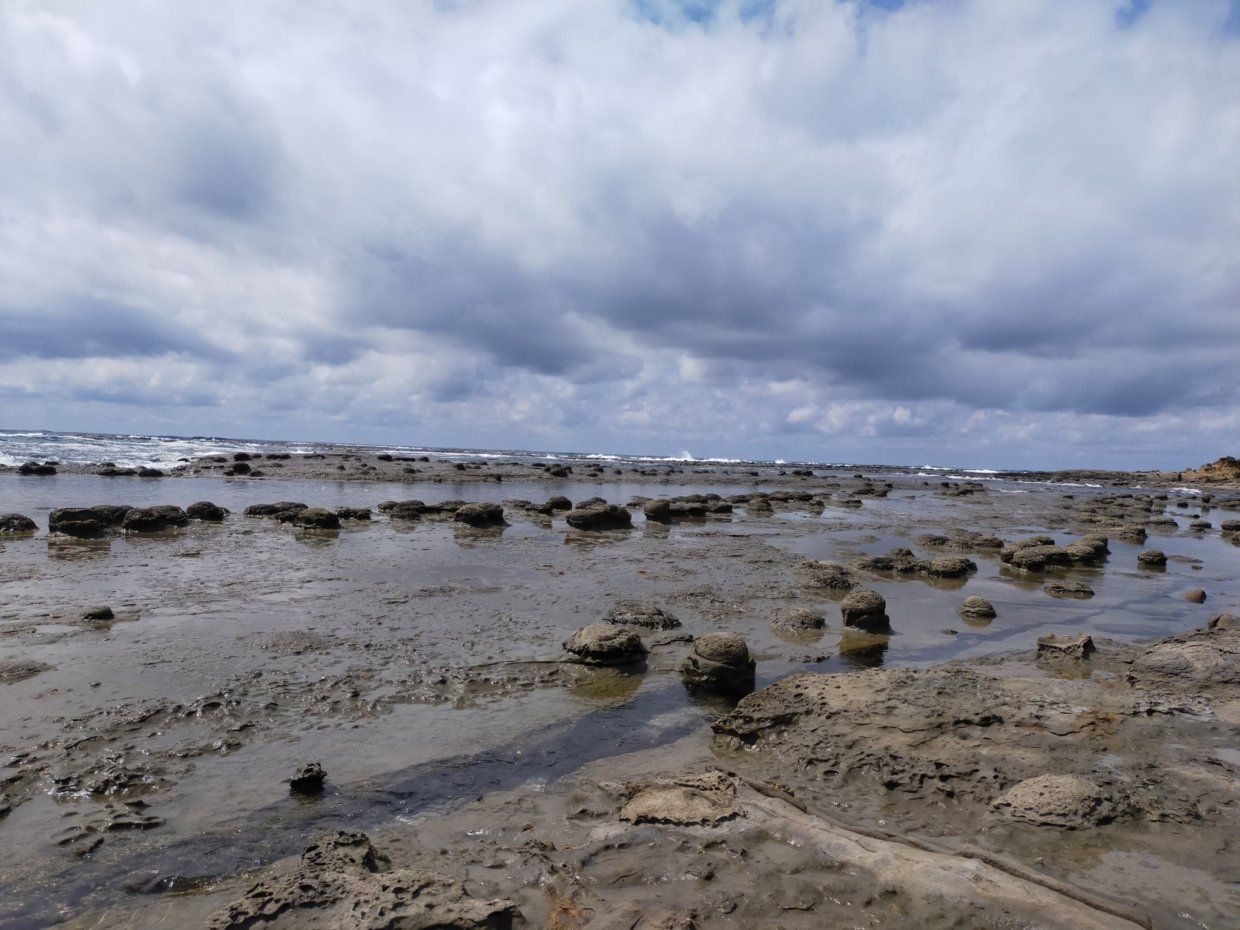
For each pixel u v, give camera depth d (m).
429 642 10.98
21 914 4.57
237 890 4.93
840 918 4.64
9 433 95.06
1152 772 6.71
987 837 5.75
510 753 7.38
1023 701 8.23
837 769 7.06
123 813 5.84
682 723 8.49
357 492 36.84
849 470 128.50
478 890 4.91
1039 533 31.83
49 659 9.41
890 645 12.05
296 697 8.53
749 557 20.53
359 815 6.02
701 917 4.64
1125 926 4.46
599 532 25.75
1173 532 35.62
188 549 18.64
